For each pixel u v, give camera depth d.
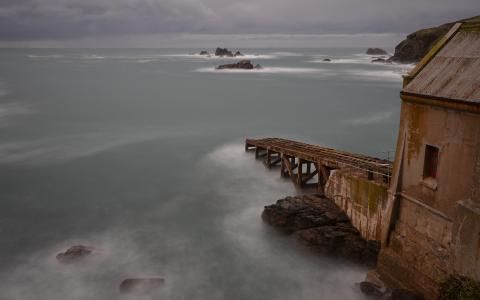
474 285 11.09
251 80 97.81
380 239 16.27
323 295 15.95
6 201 24.75
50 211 23.41
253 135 41.91
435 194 12.90
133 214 23.06
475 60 12.53
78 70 127.31
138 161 32.91
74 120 49.56
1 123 46.94
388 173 17.64
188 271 17.52
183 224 21.80
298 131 43.72
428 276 13.24
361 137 40.69
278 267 17.72
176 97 69.69
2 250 19.00
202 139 40.22
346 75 110.56
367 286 15.03
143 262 18.12
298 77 105.31
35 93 72.31
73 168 31.03
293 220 19.44
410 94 13.55
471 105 11.26
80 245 18.89
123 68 138.62
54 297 15.68
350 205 18.22
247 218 22.22
